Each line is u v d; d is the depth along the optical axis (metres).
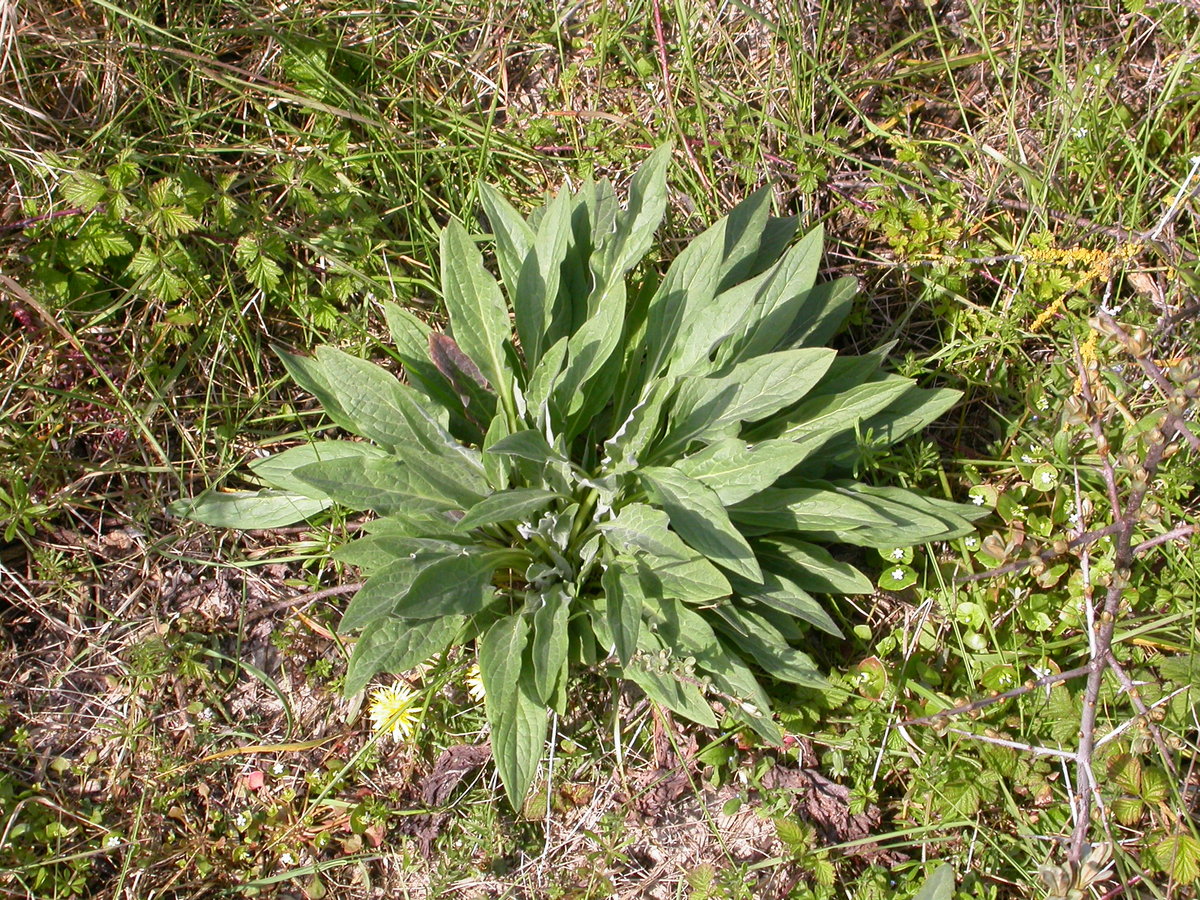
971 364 0.87
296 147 0.92
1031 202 0.89
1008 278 0.89
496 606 0.74
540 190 0.95
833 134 0.93
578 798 0.76
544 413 0.71
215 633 0.81
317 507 0.81
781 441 0.68
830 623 0.70
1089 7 0.96
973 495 0.81
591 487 0.73
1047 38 0.96
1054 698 0.73
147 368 0.84
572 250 0.81
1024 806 0.73
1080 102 0.90
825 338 0.81
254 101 0.92
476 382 0.76
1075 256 0.83
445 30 0.97
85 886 0.74
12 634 0.80
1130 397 0.84
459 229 0.75
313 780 0.76
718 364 0.75
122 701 0.79
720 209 0.92
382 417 0.72
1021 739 0.74
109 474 0.84
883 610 0.80
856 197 0.94
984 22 0.97
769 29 0.92
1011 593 0.78
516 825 0.75
